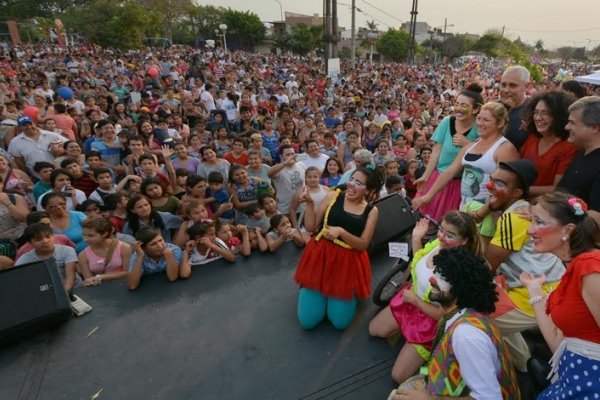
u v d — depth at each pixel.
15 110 8.31
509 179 2.25
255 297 3.25
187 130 9.25
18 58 20.47
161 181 5.29
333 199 2.83
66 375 2.47
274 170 5.91
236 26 54.59
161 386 2.40
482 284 1.69
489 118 2.67
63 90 10.05
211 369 2.53
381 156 7.26
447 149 3.29
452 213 2.22
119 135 6.91
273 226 4.02
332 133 8.15
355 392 2.35
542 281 1.99
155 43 43.59
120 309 3.09
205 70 22.12
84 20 36.38
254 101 12.86
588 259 1.44
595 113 2.09
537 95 2.54
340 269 2.71
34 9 50.28
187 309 3.10
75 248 4.25
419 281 2.36
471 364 1.62
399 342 2.76
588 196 2.20
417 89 19.80
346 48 52.47
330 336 2.82
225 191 5.61
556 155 2.47
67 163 5.52
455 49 56.09
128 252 3.86
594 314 1.41
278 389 2.38
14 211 4.52
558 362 1.65
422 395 1.87
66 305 2.83
